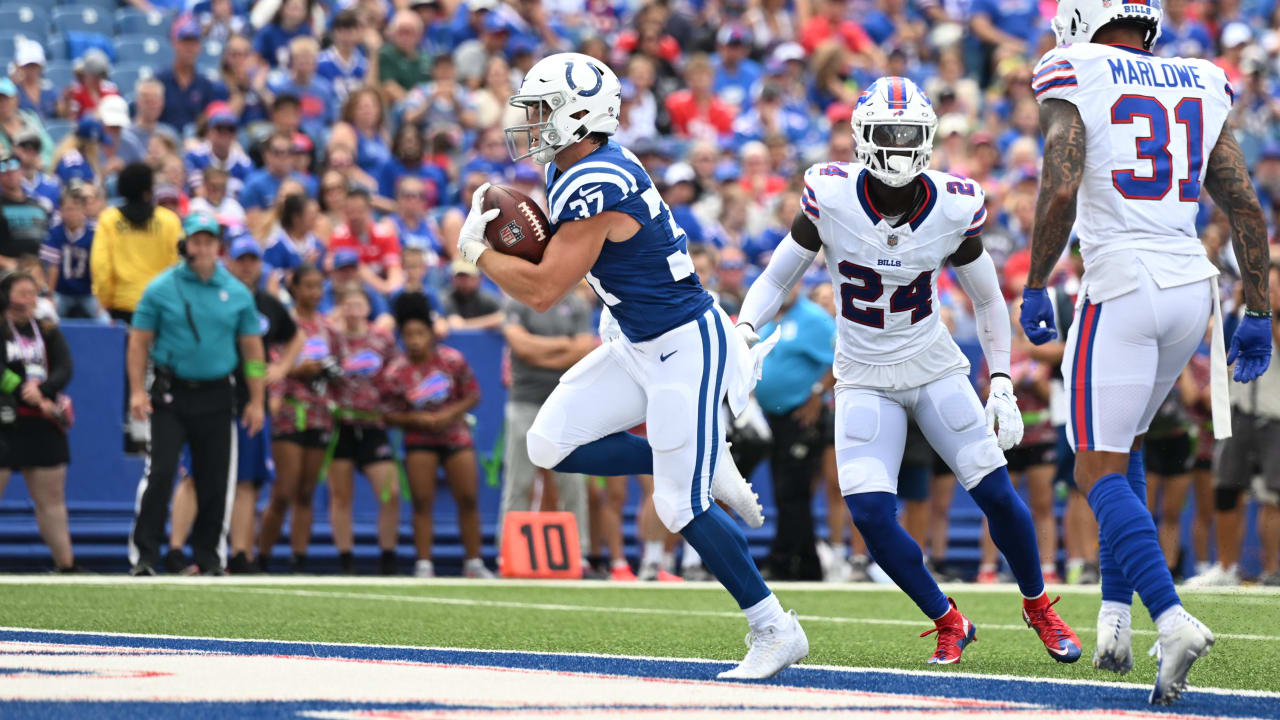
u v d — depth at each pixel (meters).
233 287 28.45
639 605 23.56
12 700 10.01
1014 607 23.77
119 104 36.50
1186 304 12.96
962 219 14.18
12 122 35.06
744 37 49.91
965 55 55.62
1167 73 13.30
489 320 35.19
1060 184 12.95
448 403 32.41
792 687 11.91
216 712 9.64
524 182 37.72
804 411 32.41
